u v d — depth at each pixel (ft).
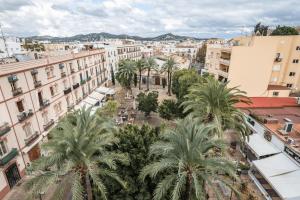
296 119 83.82
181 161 36.24
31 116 81.76
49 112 97.60
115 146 50.80
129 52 281.74
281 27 183.62
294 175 57.52
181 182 37.40
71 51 144.05
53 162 40.75
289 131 69.92
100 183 38.42
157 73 232.32
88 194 45.27
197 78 124.26
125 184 42.60
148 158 45.88
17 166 73.10
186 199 44.55
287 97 117.80
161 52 399.24
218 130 53.62
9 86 71.92
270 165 62.69
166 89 216.13
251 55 115.24
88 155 41.47
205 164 39.14
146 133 53.26
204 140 44.65
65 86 119.03
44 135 88.63
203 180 43.88
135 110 149.18
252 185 69.00
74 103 127.85
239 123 64.13
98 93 161.79
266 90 122.21
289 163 61.62
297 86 137.28
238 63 117.08
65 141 37.78
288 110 96.48
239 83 121.19
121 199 45.98
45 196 66.13
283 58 133.80
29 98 82.69
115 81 242.99
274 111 94.48
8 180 69.10
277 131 72.79
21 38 257.96
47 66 97.55
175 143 42.06
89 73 160.45
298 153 59.72
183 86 121.90
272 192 63.72
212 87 62.08
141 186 46.83
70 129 42.75
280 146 68.18
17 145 73.77
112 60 228.84
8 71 71.56
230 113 63.26
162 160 40.06
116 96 187.11
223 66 135.13
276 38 130.62
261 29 172.14
